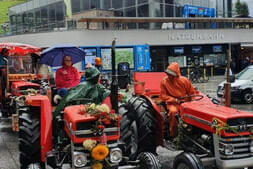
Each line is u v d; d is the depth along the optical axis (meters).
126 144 5.22
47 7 25.92
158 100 5.76
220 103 5.74
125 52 22.33
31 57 10.49
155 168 4.06
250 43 26.83
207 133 4.23
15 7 27.98
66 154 4.09
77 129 3.72
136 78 6.59
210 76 26.47
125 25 22.69
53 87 6.78
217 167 3.96
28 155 4.64
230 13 28.06
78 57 7.45
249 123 3.87
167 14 24.86
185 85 5.36
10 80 9.95
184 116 4.59
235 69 28.47
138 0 24.27
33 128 4.71
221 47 27.00
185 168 3.98
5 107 10.02
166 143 5.17
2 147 7.10
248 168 4.00
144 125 5.06
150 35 23.38
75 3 26.30
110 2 25.31
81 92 4.61
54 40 22.03
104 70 21.70
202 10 26.56
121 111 5.56
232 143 3.79
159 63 24.98
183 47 25.48
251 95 13.06
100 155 3.60
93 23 21.97
